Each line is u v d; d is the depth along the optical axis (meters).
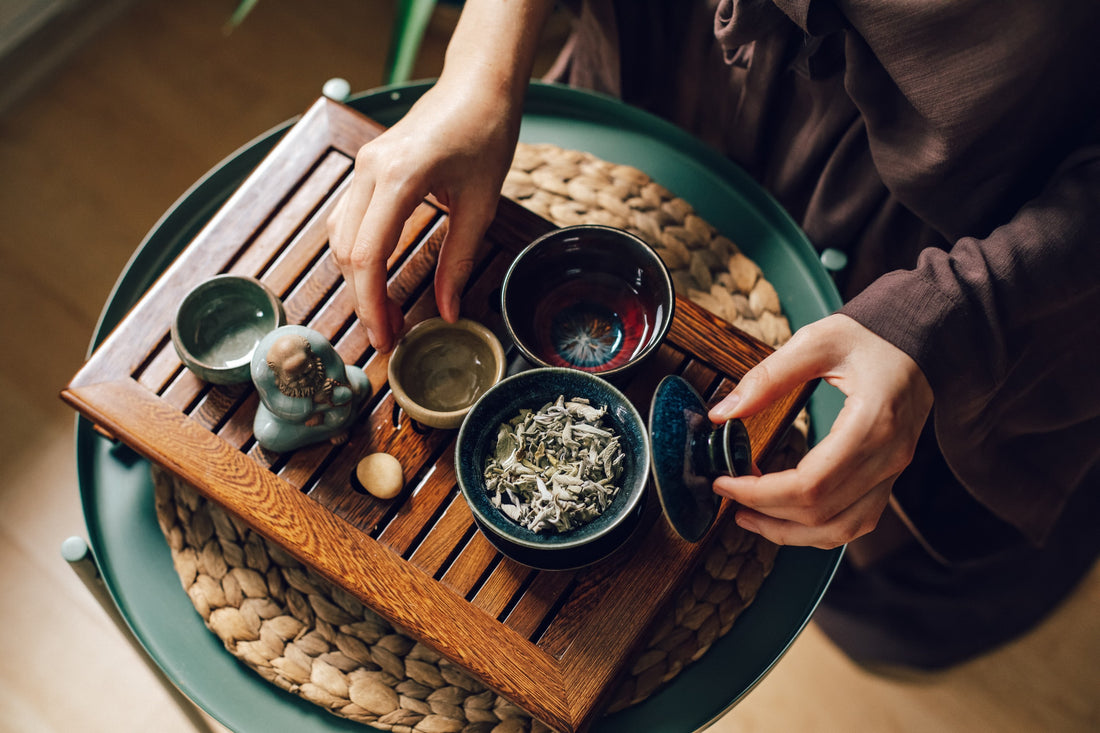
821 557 0.91
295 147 0.95
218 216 0.91
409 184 0.77
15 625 1.39
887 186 0.87
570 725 0.72
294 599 0.86
